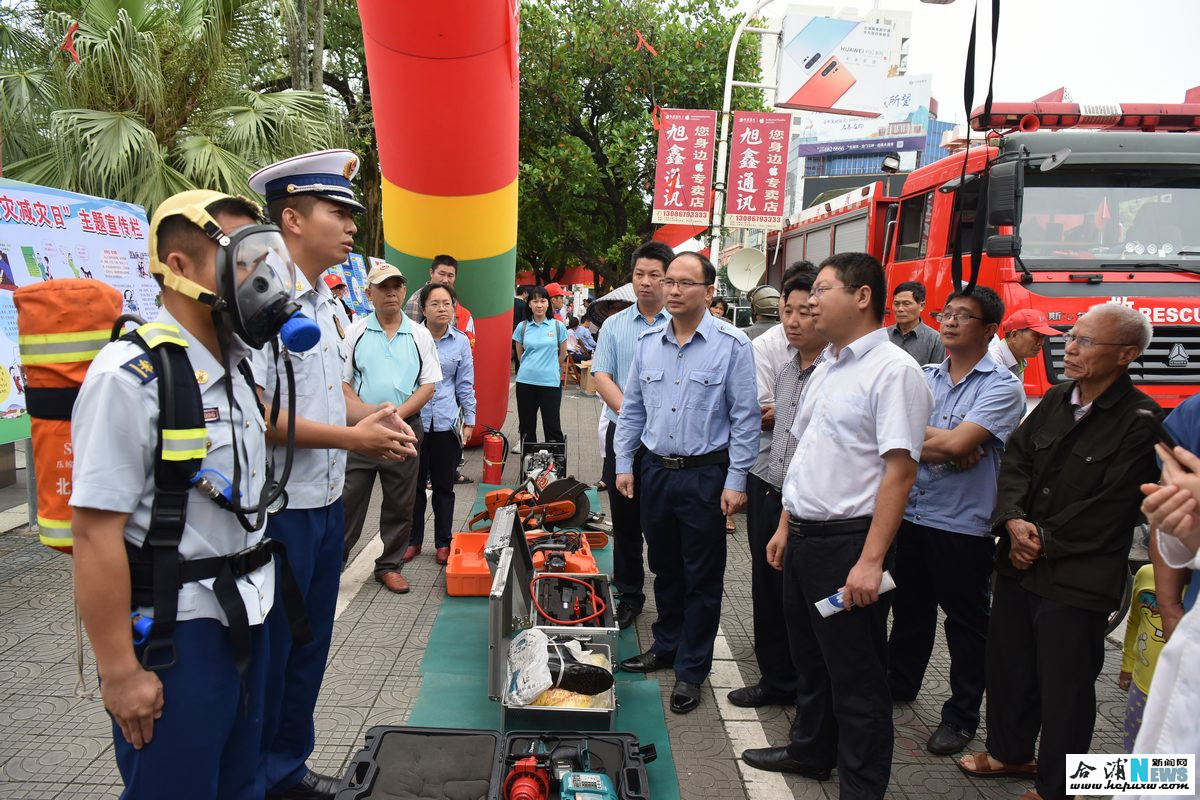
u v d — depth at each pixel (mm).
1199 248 5480
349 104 15820
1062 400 2654
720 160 11781
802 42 14984
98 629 1580
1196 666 1612
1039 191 5527
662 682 3562
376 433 2428
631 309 4344
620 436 3668
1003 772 2895
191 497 1717
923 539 3156
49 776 2650
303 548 2498
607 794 2213
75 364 1686
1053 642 2504
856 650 2451
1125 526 2436
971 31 2422
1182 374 5082
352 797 2209
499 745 2424
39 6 7438
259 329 1738
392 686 3371
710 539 3316
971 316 3039
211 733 1754
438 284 5320
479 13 5055
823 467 2488
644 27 15570
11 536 4992
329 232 2475
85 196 4762
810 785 2809
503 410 8219
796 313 3188
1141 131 5941
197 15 7789
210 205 1774
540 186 16516
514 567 3486
